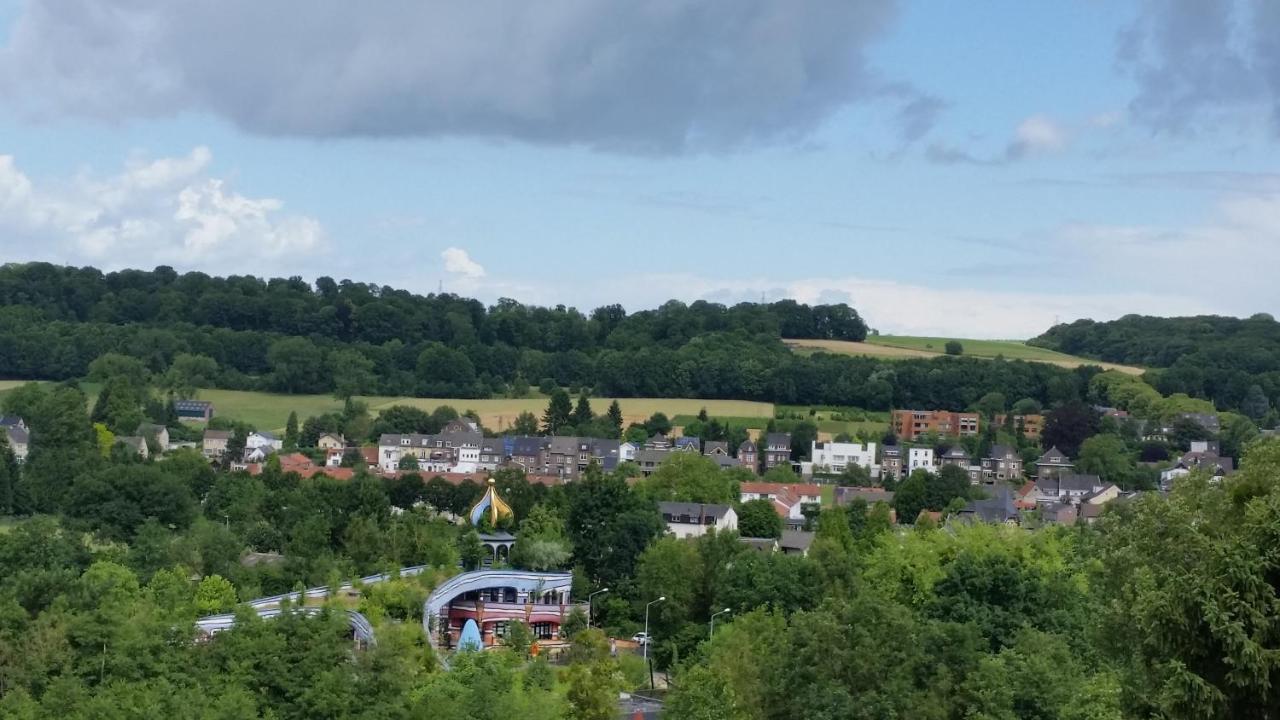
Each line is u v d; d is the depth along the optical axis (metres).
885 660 94.50
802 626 97.38
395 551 177.25
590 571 192.75
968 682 92.19
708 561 167.12
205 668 96.12
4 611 99.75
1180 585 60.38
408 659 110.75
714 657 115.50
